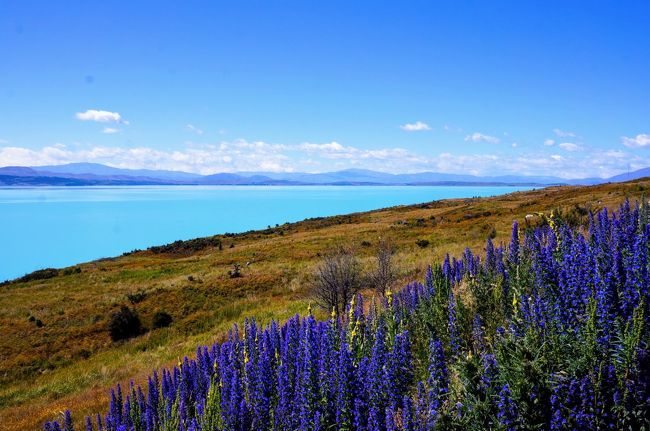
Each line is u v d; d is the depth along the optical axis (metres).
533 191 83.31
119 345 27.97
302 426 6.82
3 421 17.59
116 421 10.66
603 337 5.48
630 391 5.02
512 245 11.56
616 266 6.25
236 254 51.44
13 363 25.66
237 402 7.76
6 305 35.75
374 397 6.46
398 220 67.62
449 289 10.81
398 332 8.52
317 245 50.50
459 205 81.06
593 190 58.50
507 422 5.08
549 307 6.34
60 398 19.94
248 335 9.99
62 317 31.86
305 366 7.40
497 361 5.70
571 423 4.95
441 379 6.00
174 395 10.56
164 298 34.44
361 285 22.23
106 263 55.50
